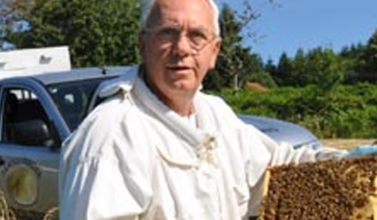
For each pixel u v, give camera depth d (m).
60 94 6.82
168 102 2.39
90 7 38.78
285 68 60.69
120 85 2.30
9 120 7.27
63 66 15.56
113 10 38.62
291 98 24.09
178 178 2.28
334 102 23.25
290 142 6.71
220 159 2.48
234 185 2.52
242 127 2.72
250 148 2.70
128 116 2.24
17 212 7.00
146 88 2.32
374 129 21.12
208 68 2.38
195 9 2.30
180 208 2.25
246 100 25.47
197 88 2.39
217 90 30.22
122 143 2.18
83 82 7.01
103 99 2.52
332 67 25.44
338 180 2.45
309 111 23.09
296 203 2.44
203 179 2.33
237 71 28.95
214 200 2.35
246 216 2.59
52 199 6.64
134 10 38.91
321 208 2.39
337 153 2.79
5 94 7.33
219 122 2.60
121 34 38.50
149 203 2.22
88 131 2.21
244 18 27.66
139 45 2.40
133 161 2.17
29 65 15.38
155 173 2.25
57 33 39.97
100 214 2.09
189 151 2.33
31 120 6.96
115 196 2.12
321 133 21.19
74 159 2.20
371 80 52.75
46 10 40.62
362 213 2.32
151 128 2.29
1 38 43.03
